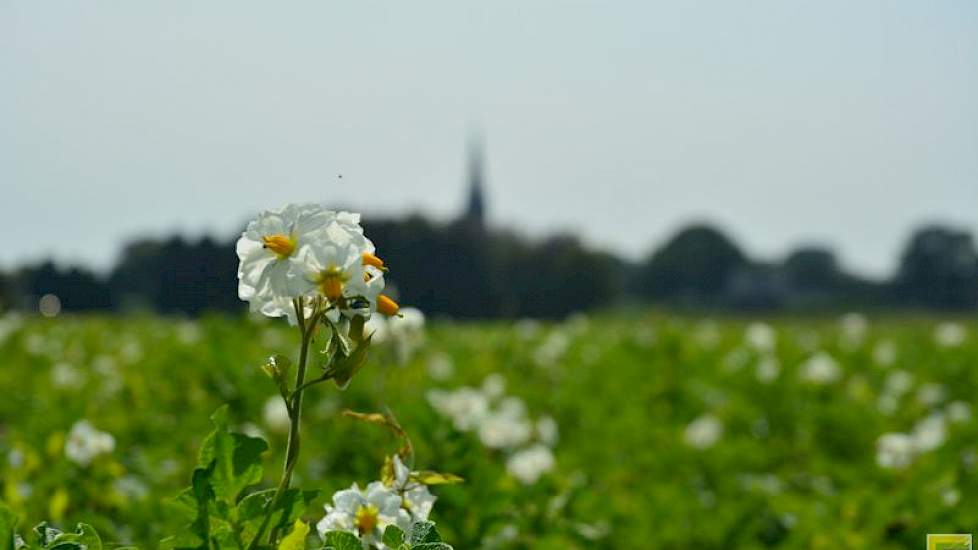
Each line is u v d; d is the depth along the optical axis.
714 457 6.77
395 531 2.09
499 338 11.98
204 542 2.04
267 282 2.00
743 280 114.44
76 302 42.69
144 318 15.45
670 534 4.86
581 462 6.23
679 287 113.12
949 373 11.21
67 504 3.97
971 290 106.06
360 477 4.24
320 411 5.84
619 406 8.88
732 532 4.97
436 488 3.70
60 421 5.84
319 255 1.98
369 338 2.02
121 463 5.10
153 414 6.57
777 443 7.70
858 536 4.61
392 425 2.48
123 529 4.07
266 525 2.03
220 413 2.06
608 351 12.05
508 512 3.94
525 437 5.45
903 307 106.38
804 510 4.97
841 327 19.59
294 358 7.43
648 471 6.56
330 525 2.28
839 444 7.74
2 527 2.04
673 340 11.84
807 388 9.48
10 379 8.88
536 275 69.62
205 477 2.03
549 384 10.13
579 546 4.04
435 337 11.97
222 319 8.28
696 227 115.19
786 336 14.69
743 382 9.89
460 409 5.55
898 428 8.33
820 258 120.38
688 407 9.39
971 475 5.27
